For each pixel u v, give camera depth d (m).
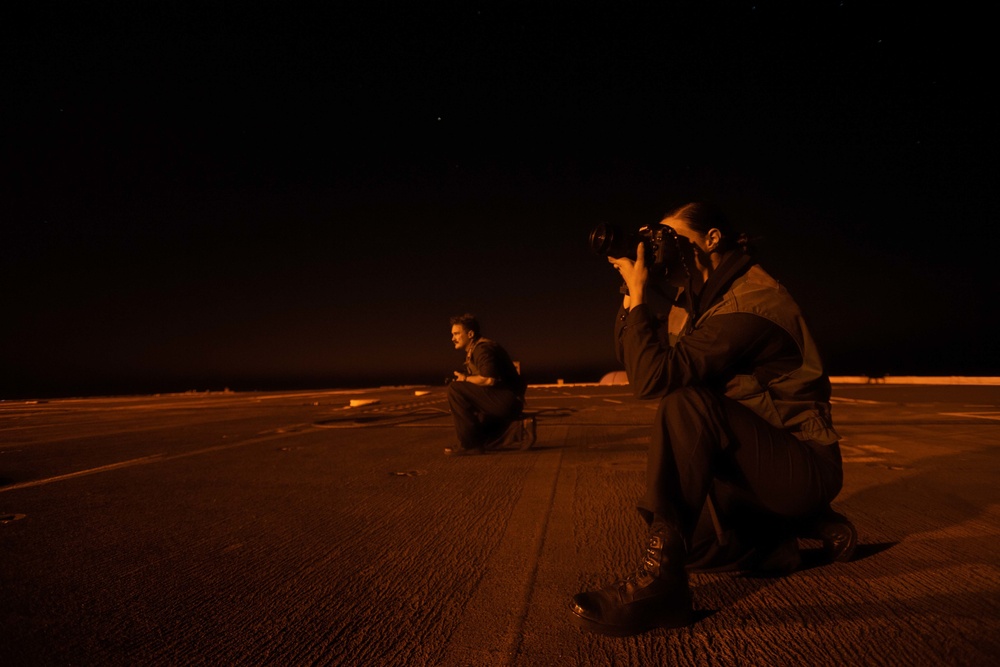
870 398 10.74
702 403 1.54
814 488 1.60
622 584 1.50
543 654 1.39
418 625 1.57
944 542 2.19
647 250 1.67
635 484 3.41
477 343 4.82
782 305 1.60
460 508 2.89
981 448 4.56
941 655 1.35
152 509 2.95
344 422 7.72
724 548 1.77
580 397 13.30
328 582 1.90
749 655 1.37
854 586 1.77
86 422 8.57
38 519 2.76
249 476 3.84
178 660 1.38
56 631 1.55
